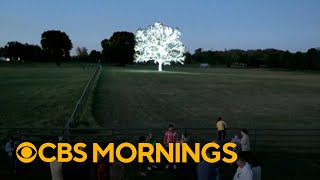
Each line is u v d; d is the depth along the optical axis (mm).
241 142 17781
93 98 44031
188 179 12484
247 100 46781
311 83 76188
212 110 38031
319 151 20891
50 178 15102
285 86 67625
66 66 139750
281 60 169875
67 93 47969
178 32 117500
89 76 79812
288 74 118062
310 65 153875
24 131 25031
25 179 14969
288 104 43562
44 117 31109
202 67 175625
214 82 73750
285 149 21438
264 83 73938
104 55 158875
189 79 80438
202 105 41531
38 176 15359
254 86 66438
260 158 19109
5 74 88188
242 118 33594
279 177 15680
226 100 46438
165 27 116312
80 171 9969
